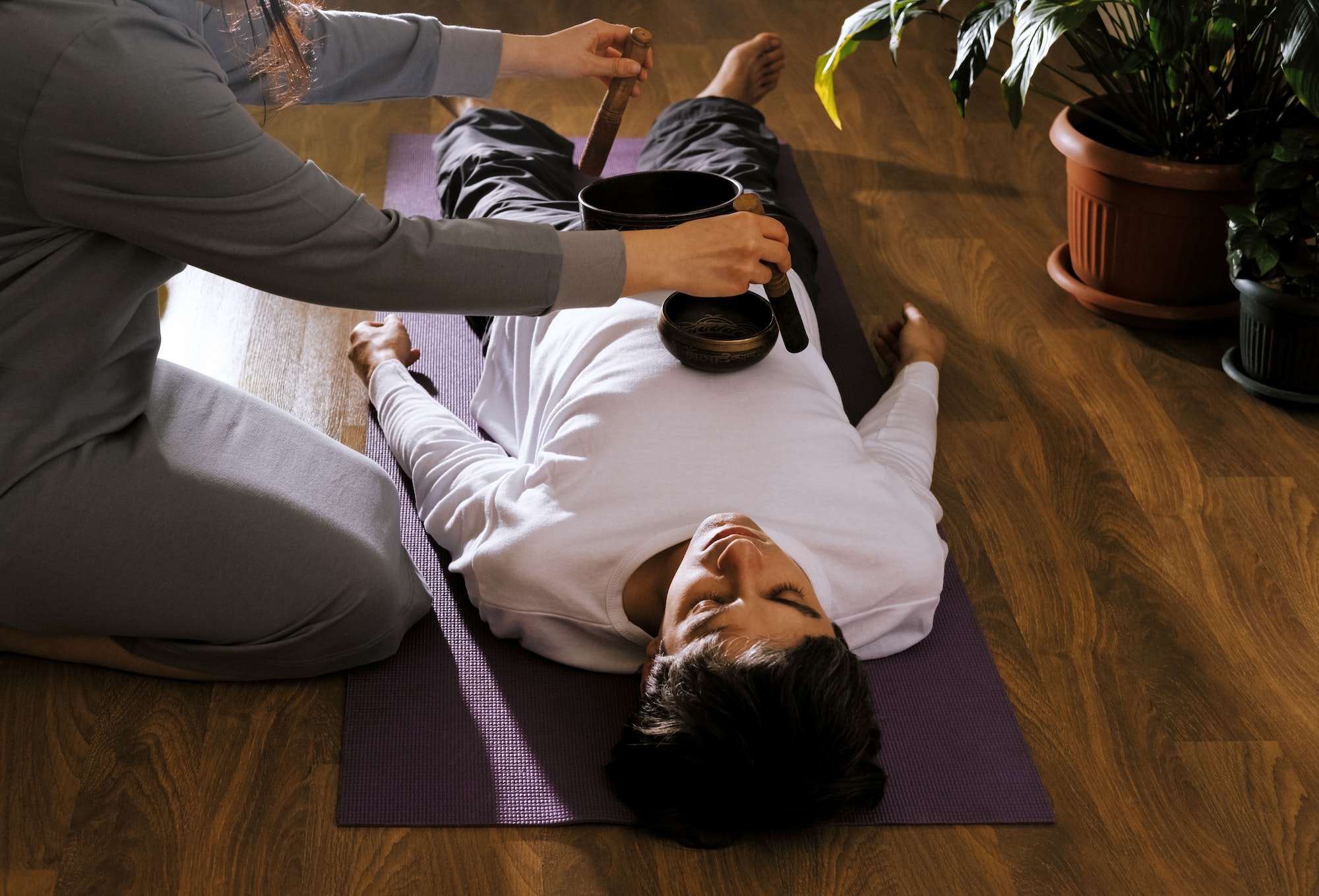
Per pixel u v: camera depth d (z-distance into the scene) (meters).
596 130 1.78
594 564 1.43
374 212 1.22
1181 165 1.99
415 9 3.46
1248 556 1.74
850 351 2.14
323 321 2.18
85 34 1.06
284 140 2.74
